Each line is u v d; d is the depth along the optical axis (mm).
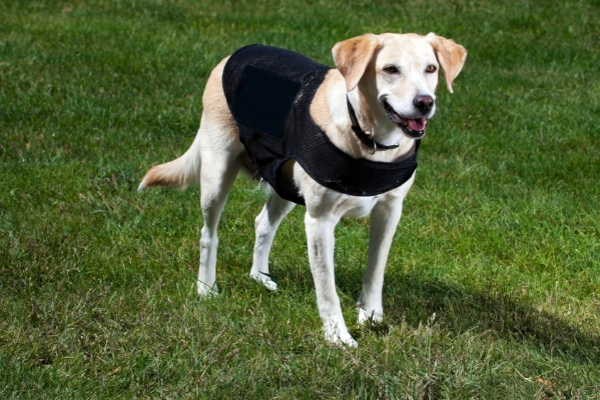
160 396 3717
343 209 4184
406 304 4785
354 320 4656
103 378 3789
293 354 4078
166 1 11750
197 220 5797
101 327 4230
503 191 6320
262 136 4336
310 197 4152
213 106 4766
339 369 3896
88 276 4957
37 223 5547
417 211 6031
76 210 5852
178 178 5152
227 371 3891
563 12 11195
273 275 5176
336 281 5078
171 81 8453
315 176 4023
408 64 3867
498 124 7629
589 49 9914
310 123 4062
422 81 3844
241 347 4133
